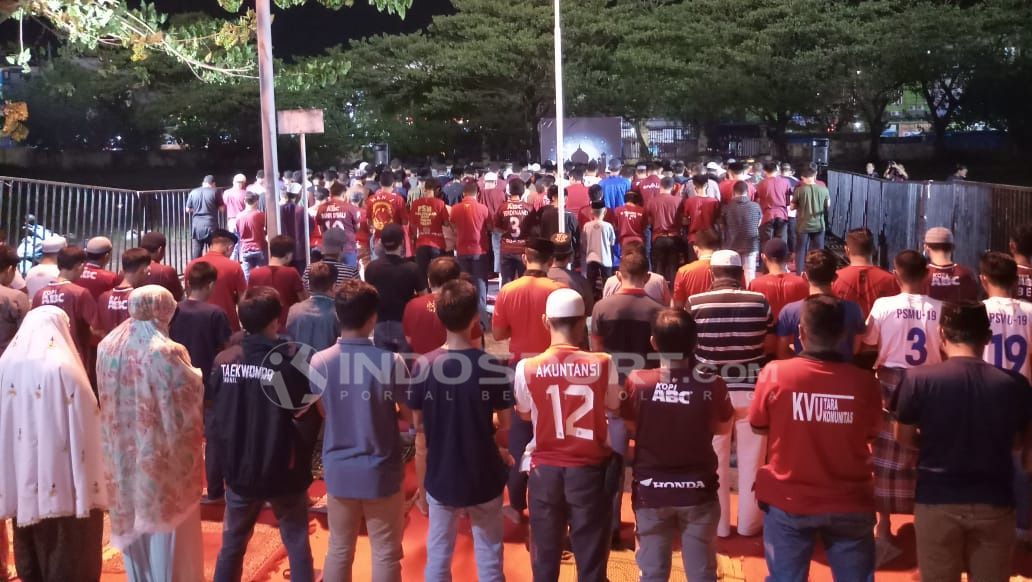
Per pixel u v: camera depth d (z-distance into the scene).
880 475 5.39
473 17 35.25
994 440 3.76
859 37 31.81
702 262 6.53
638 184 14.52
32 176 36.16
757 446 5.54
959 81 33.25
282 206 12.27
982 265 5.17
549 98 35.12
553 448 4.30
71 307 6.31
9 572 5.38
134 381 4.54
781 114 34.34
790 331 5.43
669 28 34.16
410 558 5.45
